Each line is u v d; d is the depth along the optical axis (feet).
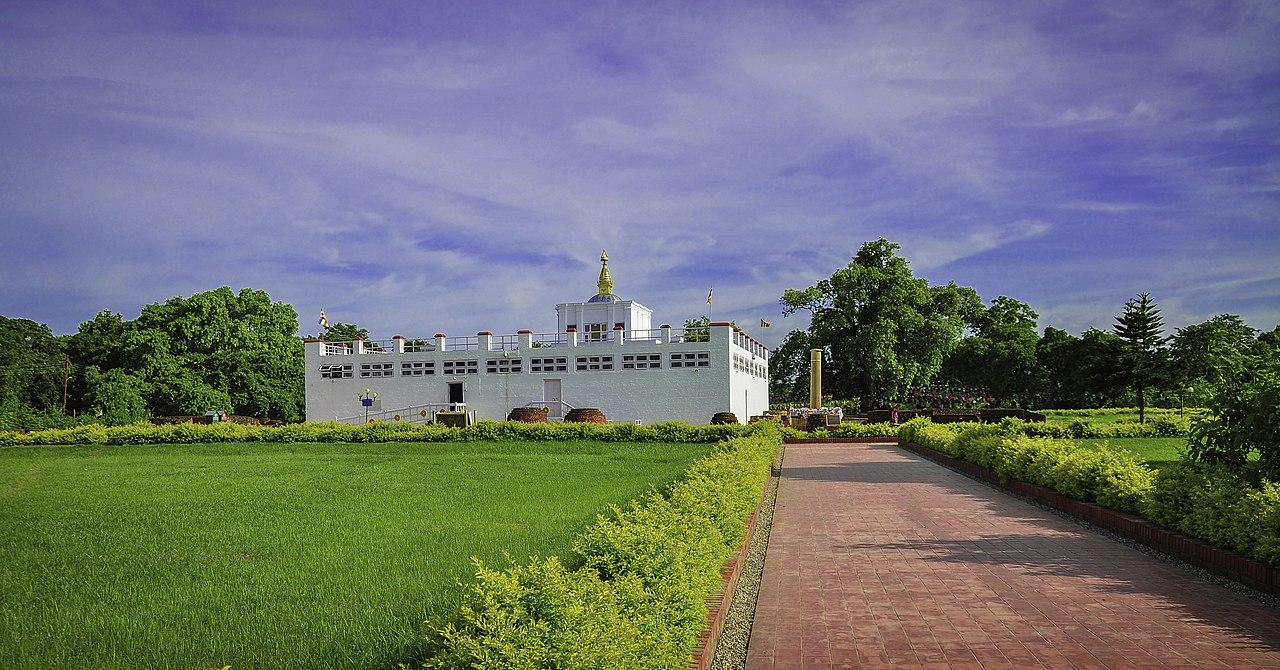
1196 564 31.09
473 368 154.40
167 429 109.40
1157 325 138.00
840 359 207.92
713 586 22.82
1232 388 34.71
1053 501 46.57
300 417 184.34
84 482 60.85
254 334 182.39
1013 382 214.28
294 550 32.99
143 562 31.09
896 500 50.88
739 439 62.03
